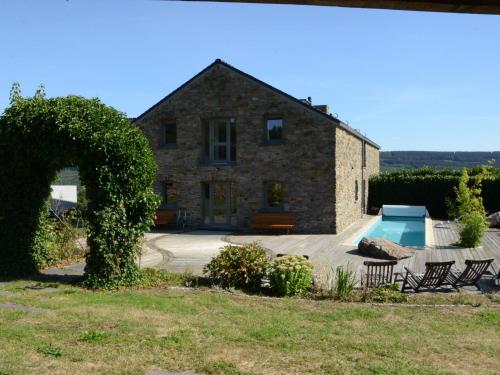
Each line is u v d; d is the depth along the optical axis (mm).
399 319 7844
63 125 9969
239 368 5379
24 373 5055
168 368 5344
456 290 10172
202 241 18016
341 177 21297
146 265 13055
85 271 10219
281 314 8008
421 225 25906
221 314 7879
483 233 16484
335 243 17156
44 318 7230
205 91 22156
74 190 27953
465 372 5371
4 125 10508
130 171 10320
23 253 11438
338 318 7832
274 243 17281
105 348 5934
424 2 1698
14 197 11195
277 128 21406
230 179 21859
